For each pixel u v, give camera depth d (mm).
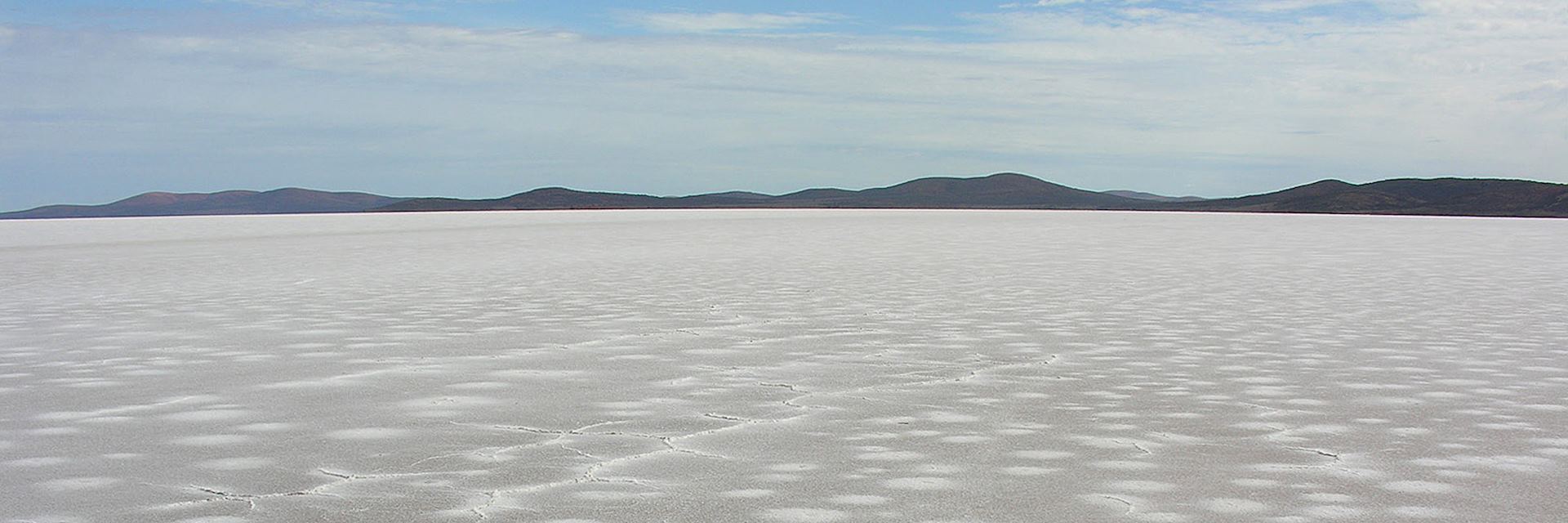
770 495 2754
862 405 3977
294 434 3496
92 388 4375
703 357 5168
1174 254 13945
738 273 10633
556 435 3477
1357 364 4980
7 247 17312
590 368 4855
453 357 5184
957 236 20297
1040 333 6078
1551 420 3736
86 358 5230
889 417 3766
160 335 6090
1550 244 16688
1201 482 2891
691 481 2891
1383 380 4547
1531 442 3391
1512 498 2746
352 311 7262
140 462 3131
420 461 3123
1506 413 3850
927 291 8641
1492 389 4340
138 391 4293
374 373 4734
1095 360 5074
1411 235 20312
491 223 30453
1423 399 4129
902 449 3266
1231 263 12094
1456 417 3791
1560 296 8180
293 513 2605
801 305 7586
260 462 3123
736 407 3945
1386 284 9250
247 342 5781
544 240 18750
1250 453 3234
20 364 5035
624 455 3193
